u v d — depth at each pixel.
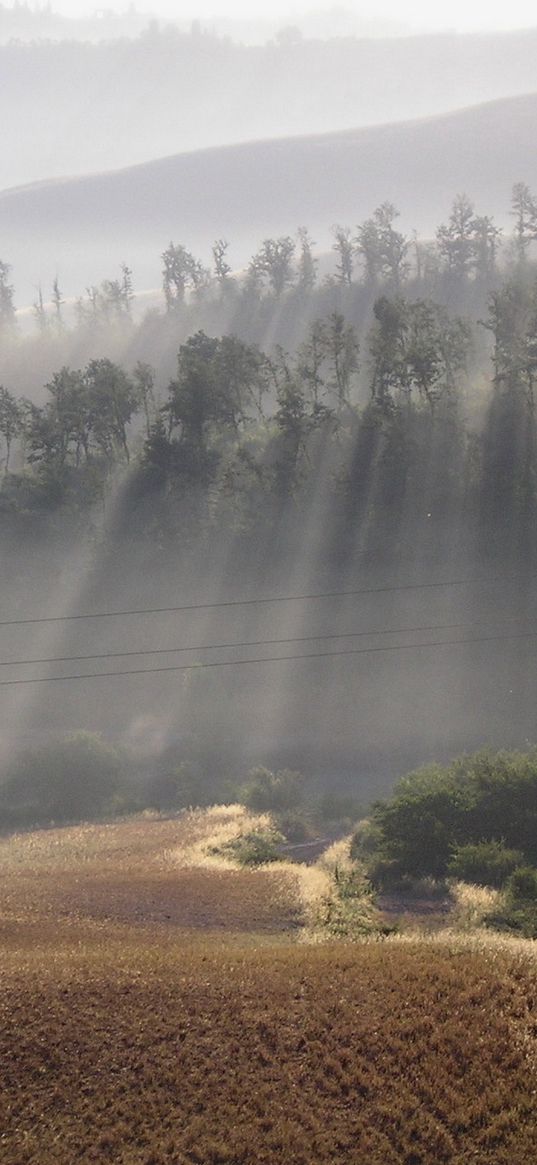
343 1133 16.09
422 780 44.72
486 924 30.70
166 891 35.59
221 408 109.31
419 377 107.00
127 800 67.75
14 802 69.19
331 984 20.38
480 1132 16.05
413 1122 16.22
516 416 104.50
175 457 105.50
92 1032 18.41
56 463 110.88
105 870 41.03
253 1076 17.33
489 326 112.38
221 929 30.55
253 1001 19.58
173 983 20.39
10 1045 17.94
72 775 69.56
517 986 20.11
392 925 30.42
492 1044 18.00
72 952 24.55
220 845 48.16
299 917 32.38
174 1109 16.59
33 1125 16.20
